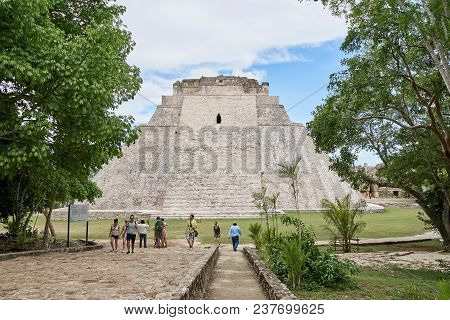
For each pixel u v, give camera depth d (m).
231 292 8.17
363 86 12.27
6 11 9.67
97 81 10.71
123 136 12.45
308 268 9.47
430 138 14.63
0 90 10.87
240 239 20.83
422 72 13.02
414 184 16.78
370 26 11.06
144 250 15.41
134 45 14.52
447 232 16.98
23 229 15.18
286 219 11.83
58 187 14.91
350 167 18.69
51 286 6.98
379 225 25.73
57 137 11.73
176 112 46.34
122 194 37.94
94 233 23.19
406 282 10.01
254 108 47.06
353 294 8.58
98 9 13.72
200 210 34.78
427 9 9.96
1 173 10.87
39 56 10.20
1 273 8.46
